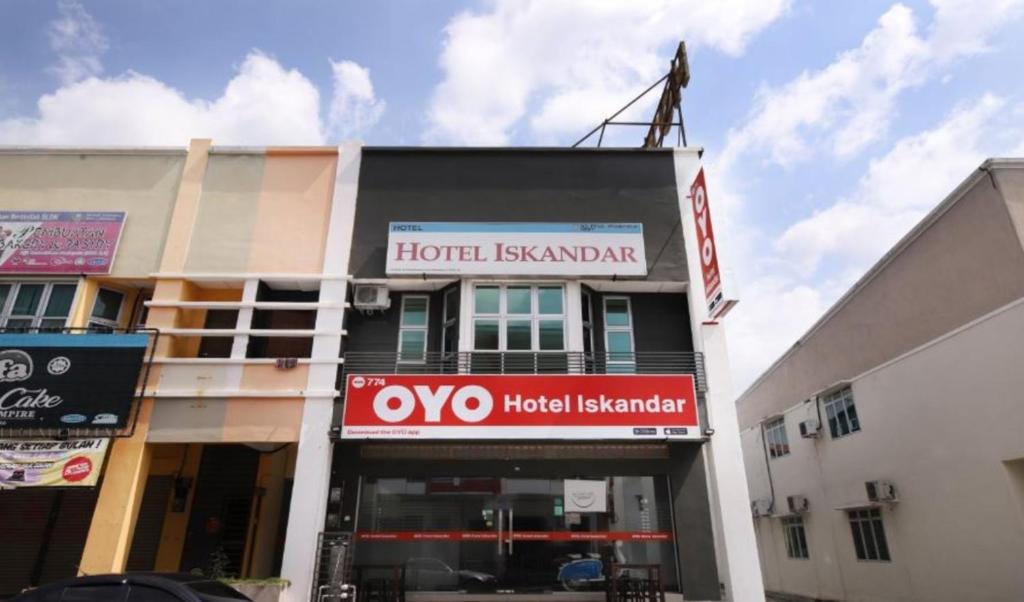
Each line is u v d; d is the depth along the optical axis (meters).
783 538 22.05
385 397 10.35
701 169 11.45
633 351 11.64
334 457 10.55
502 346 11.24
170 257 11.58
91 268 11.40
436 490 10.45
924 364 13.92
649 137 16.98
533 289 11.70
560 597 9.92
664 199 12.34
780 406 22.14
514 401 10.30
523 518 10.30
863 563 16.66
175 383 10.65
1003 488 11.55
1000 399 11.59
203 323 11.83
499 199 12.27
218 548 12.10
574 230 11.84
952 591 13.02
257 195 12.22
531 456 10.60
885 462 15.52
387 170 12.53
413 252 11.55
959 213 12.65
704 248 11.30
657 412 10.32
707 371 10.90
